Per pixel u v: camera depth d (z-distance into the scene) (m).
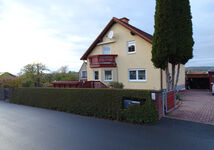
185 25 8.16
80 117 7.46
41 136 4.88
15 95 13.54
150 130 5.08
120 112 6.47
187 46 8.18
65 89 9.11
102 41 16.48
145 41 12.96
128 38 14.17
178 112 7.21
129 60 14.12
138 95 6.09
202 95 13.62
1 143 4.38
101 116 7.18
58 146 4.06
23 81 15.82
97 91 7.45
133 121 6.04
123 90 6.50
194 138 4.29
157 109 6.09
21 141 4.49
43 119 7.18
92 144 4.12
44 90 10.60
